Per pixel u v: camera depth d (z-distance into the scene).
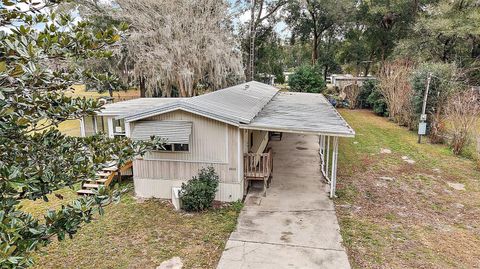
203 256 6.89
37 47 2.95
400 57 23.92
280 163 13.23
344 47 35.34
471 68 20.66
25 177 3.29
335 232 7.80
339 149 15.18
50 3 3.31
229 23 23.44
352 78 28.73
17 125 3.37
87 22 3.60
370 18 31.08
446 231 7.86
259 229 7.97
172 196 9.47
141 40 18.42
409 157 13.83
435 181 11.11
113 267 6.53
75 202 3.52
